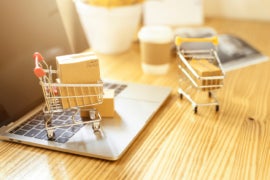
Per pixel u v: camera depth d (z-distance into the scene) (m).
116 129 0.72
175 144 0.69
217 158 0.64
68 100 0.69
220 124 0.76
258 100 0.86
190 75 0.84
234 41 1.22
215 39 0.86
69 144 0.67
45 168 0.63
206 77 0.78
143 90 0.90
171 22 1.42
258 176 0.59
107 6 1.05
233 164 0.63
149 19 1.41
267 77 0.98
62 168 0.63
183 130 0.74
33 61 0.85
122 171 0.61
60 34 0.99
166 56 1.01
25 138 0.70
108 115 0.76
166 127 0.75
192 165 0.62
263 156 0.65
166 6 1.40
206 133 0.73
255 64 1.06
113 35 1.12
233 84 0.95
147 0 1.38
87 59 0.68
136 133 0.71
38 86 0.85
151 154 0.66
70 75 0.67
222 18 1.54
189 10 1.41
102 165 0.63
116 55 1.17
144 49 1.00
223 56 1.10
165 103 0.85
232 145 0.68
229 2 1.52
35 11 0.90
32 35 0.88
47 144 0.68
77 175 0.61
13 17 0.82
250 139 0.70
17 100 0.79
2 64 0.77
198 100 0.86
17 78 0.80
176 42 0.87
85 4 1.09
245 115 0.80
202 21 1.43
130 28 1.14
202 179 0.59
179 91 0.88
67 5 1.05
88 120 0.76
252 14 1.51
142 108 0.80
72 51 1.04
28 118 0.77
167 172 0.61
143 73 1.03
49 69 0.77
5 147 0.69
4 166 0.63
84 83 0.69
